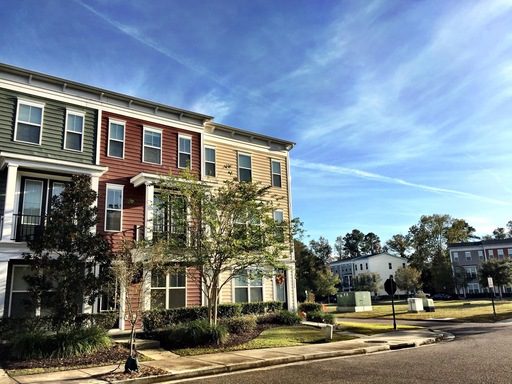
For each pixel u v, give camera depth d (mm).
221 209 16328
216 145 23172
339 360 12227
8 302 15227
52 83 17516
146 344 14336
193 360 11977
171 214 16438
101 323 14312
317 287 57781
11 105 16453
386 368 10477
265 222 16469
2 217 15547
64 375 10109
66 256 13273
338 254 118000
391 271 80562
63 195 13922
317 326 20312
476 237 92562
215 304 15789
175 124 21031
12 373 10391
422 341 16109
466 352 12883
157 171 19859
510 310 32656
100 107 18734
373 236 116312
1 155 15164
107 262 13812
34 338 12000
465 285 67750
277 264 16484
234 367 11148
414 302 34469
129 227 18359
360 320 28938
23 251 14977
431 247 79250
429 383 8453
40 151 16734
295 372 10367
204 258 15516
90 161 17922
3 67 16312
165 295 18828
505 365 10242
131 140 19406
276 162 25750
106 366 11258
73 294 13039
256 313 21641
